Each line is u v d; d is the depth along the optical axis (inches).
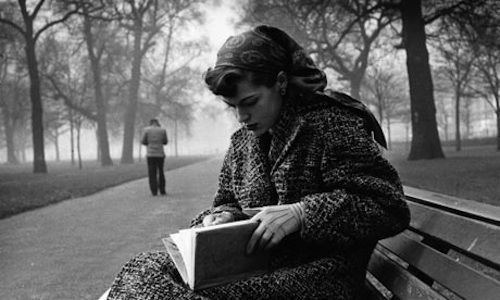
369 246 59.3
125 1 1125.7
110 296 52.2
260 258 52.6
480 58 972.6
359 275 58.1
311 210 50.9
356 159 53.5
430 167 523.8
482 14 649.0
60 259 192.7
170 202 377.7
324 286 53.0
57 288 153.0
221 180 72.0
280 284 50.8
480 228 46.3
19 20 1147.3
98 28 1364.4
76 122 1416.1
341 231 50.5
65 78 1417.3
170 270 53.8
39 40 1330.0
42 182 650.8
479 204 54.4
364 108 58.1
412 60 716.0
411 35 714.8
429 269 52.1
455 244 49.0
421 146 711.7
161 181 442.9
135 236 239.6
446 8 673.0
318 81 57.9
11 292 150.2
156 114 1675.7
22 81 1449.3
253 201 61.1
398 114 1668.3
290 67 57.9
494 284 40.6
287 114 57.9
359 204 51.3
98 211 338.6
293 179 56.6
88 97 1443.2
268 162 61.4
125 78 1582.2
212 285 49.4
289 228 50.9
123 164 1423.5
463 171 441.7
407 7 711.7
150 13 1491.1
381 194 52.1
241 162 66.6
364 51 1128.8
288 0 749.9
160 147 437.1
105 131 1403.8
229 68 55.2
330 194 52.3
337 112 56.4
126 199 411.5
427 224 58.5
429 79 716.0
